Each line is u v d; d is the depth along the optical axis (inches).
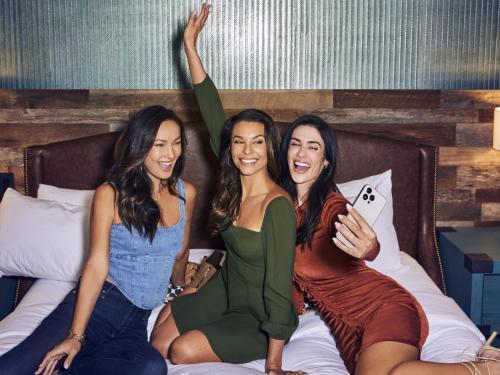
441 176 155.4
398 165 146.5
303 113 150.9
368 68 149.5
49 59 147.3
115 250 101.5
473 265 133.6
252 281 103.4
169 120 99.3
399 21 147.9
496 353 95.3
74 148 144.6
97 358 93.8
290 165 106.0
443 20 148.2
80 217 128.7
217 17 146.6
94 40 146.8
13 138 150.3
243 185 103.4
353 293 103.7
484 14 148.2
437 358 101.9
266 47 148.2
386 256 131.3
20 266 127.3
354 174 147.2
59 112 149.4
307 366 100.4
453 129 152.8
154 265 103.0
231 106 150.1
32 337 96.3
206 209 145.9
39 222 127.8
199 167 145.1
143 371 92.9
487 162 154.8
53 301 118.4
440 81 150.7
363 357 95.1
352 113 151.3
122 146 99.3
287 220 98.3
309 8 147.0
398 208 147.8
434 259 146.6
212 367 97.0
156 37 147.1
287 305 98.4
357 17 147.6
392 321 98.1
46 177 145.3
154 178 103.0
